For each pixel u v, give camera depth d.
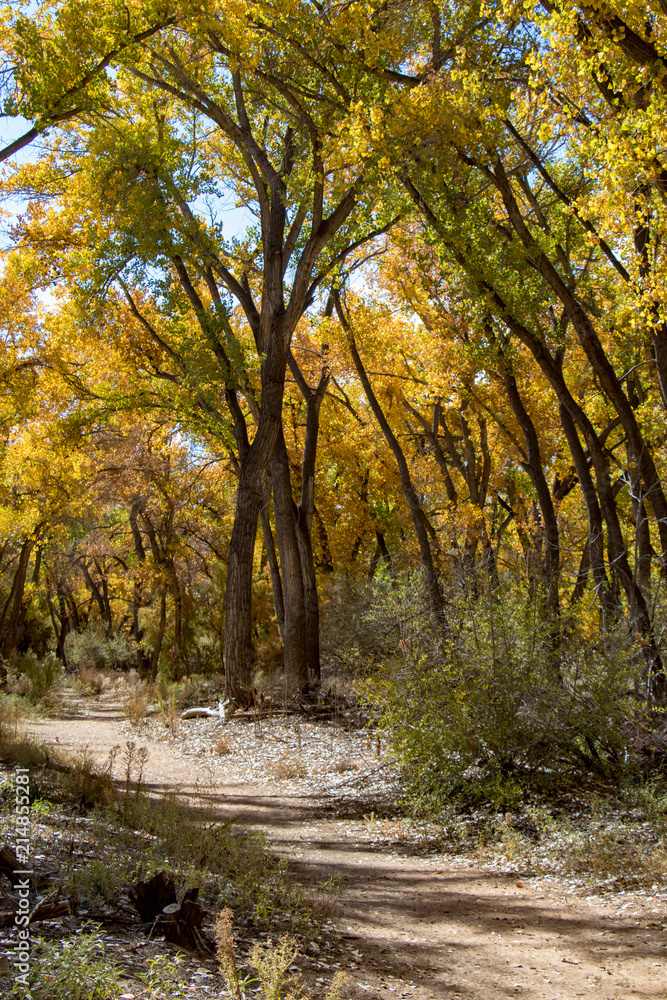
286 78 13.24
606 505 11.28
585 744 8.77
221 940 3.00
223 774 11.64
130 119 16.95
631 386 16.55
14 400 17.92
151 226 14.70
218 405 18.12
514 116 11.13
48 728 15.45
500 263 11.48
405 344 22.19
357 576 26.30
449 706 8.62
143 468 23.52
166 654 28.09
